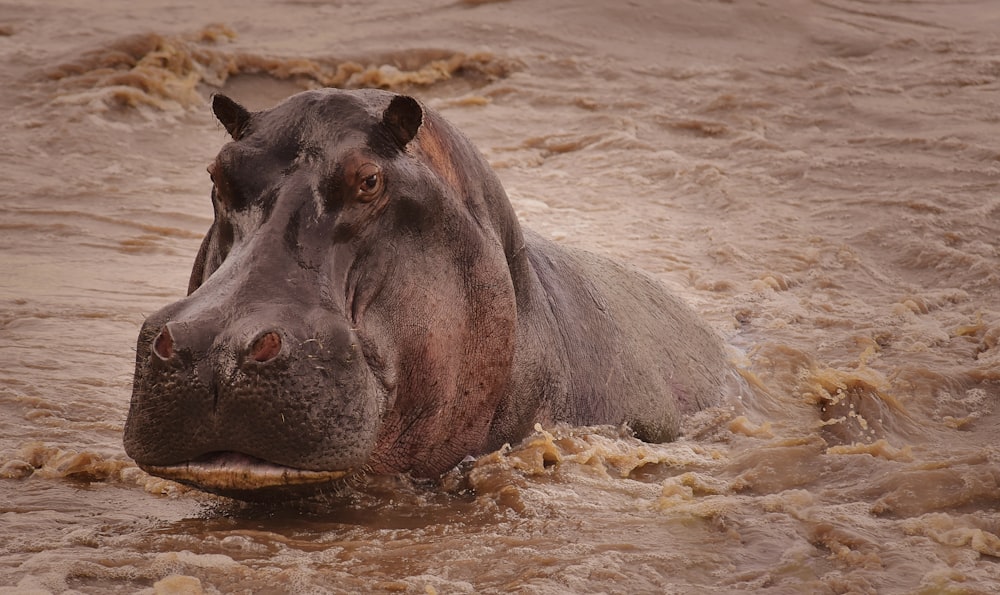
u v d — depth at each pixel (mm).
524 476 24219
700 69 77312
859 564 20438
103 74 66438
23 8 80750
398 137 22438
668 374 30250
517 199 53125
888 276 45969
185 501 22922
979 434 31219
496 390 24328
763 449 26625
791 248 47500
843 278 45281
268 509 22578
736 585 19594
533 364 25422
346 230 21484
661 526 22047
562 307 27391
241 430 19594
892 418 31469
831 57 82312
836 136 65312
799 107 70688
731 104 70000
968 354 37312
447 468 24234
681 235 49156
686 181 56969
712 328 34812
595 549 20734
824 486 24750
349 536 21312
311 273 20797
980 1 100312
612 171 58438
